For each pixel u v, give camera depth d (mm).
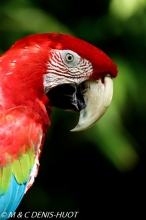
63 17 11789
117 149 11086
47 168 12273
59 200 12344
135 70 11508
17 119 7465
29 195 12031
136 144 12125
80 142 11961
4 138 7406
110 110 10781
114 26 11547
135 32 11508
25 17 11078
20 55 7602
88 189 12906
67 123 11516
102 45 11680
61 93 7871
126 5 10398
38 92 7680
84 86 7895
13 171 7484
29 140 7527
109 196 13141
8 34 11023
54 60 7688
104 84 7871
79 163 12547
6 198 7508
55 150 12062
